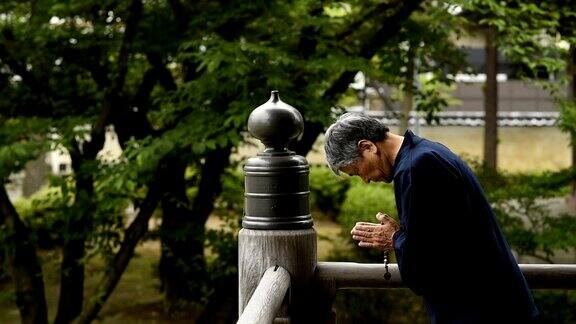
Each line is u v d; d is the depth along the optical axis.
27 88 8.23
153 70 8.35
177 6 7.37
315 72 7.08
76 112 8.34
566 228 6.78
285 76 6.71
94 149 7.80
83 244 8.37
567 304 6.68
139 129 8.95
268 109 2.41
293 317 2.47
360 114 2.48
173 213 9.31
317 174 18.16
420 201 2.21
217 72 6.58
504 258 2.31
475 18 8.67
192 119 6.83
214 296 8.51
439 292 2.29
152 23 7.76
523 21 7.27
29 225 8.85
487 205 2.35
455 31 7.52
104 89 8.35
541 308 6.71
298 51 7.55
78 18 8.14
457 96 25.00
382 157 2.41
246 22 7.34
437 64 8.91
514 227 6.93
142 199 8.45
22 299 8.46
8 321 11.04
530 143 25.17
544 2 7.36
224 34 7.30
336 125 2.44
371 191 12.73
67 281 8.48
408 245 2.23
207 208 8.77
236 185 9.38
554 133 24.98
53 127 7.57
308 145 8.27
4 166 7.16
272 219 2.42
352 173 2.47
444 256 2.24
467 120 24.69
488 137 14.17
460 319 2.28
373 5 7.55
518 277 2.34
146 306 11.30
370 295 8.75
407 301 8.69
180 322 10.38
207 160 8.53
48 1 7.29
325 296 2.52
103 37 7.99
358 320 8.80
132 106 8.66
